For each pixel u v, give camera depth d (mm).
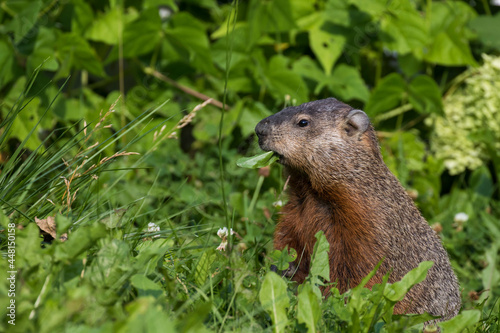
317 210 5645
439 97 9805
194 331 2904
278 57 9305
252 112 9750
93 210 5035
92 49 9250
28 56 8375
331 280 5387
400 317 3787
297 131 5770
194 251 4875
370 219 5387
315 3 9953
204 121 9711
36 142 8008
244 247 5957
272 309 3566
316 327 3506
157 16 8969
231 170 9016
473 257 8195
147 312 2758
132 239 4555
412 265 5500
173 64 9781
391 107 10109
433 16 10016
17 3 8148
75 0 8852
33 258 3256
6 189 4602
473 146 10430
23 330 2639
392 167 9734
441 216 9453
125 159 8633
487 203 9820
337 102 6129
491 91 10219
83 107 8977
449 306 5730
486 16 10570
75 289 2916
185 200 7902
